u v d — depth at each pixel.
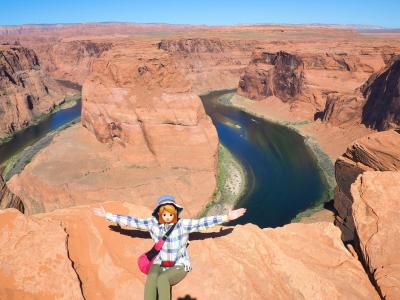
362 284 8.14
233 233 8.90
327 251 9.34
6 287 6.38
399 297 7.42
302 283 7.53
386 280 7.86
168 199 6.67
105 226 8.56
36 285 6.46
